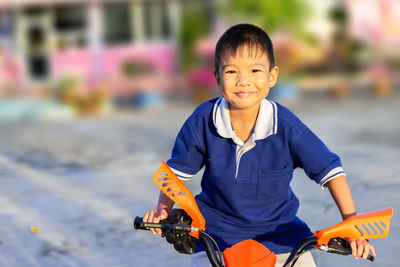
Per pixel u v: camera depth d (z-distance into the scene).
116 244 4.55
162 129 11.97
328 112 13.83
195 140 2.54
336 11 22.89
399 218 4.78
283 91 18.02
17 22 22.50
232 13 19.27
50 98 19.77
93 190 6.44
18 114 16.52
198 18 21.77
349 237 2.14
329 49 22.58
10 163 8.57
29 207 5.82
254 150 2.44
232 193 2.47
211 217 2.53
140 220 2.26
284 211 2.51
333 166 2.38
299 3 19.67
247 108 2.39
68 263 4.19
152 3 22.11
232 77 2.31
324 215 4.95
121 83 21.28
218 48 2.35
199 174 6.86
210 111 2.52
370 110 13.91
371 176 6.38
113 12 22.34
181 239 2.24
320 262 3.96
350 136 9.71
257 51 2.29
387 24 23.22
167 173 2.23
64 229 5.01
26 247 4.58
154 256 4.25
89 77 21.94
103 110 17.06
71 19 22.47
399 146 8.45
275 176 2.44
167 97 20.05
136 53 22.31
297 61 20.81
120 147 9.62
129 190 6.35
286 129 2.40
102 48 22.44
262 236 2.47
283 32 20.39
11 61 22.56
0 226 5.18
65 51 22.55
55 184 6.89
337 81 20.62
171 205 2.56
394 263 3.89
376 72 22.73
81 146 10.02
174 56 22.08
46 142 10.82
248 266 2.05
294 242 2.46
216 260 2.16
